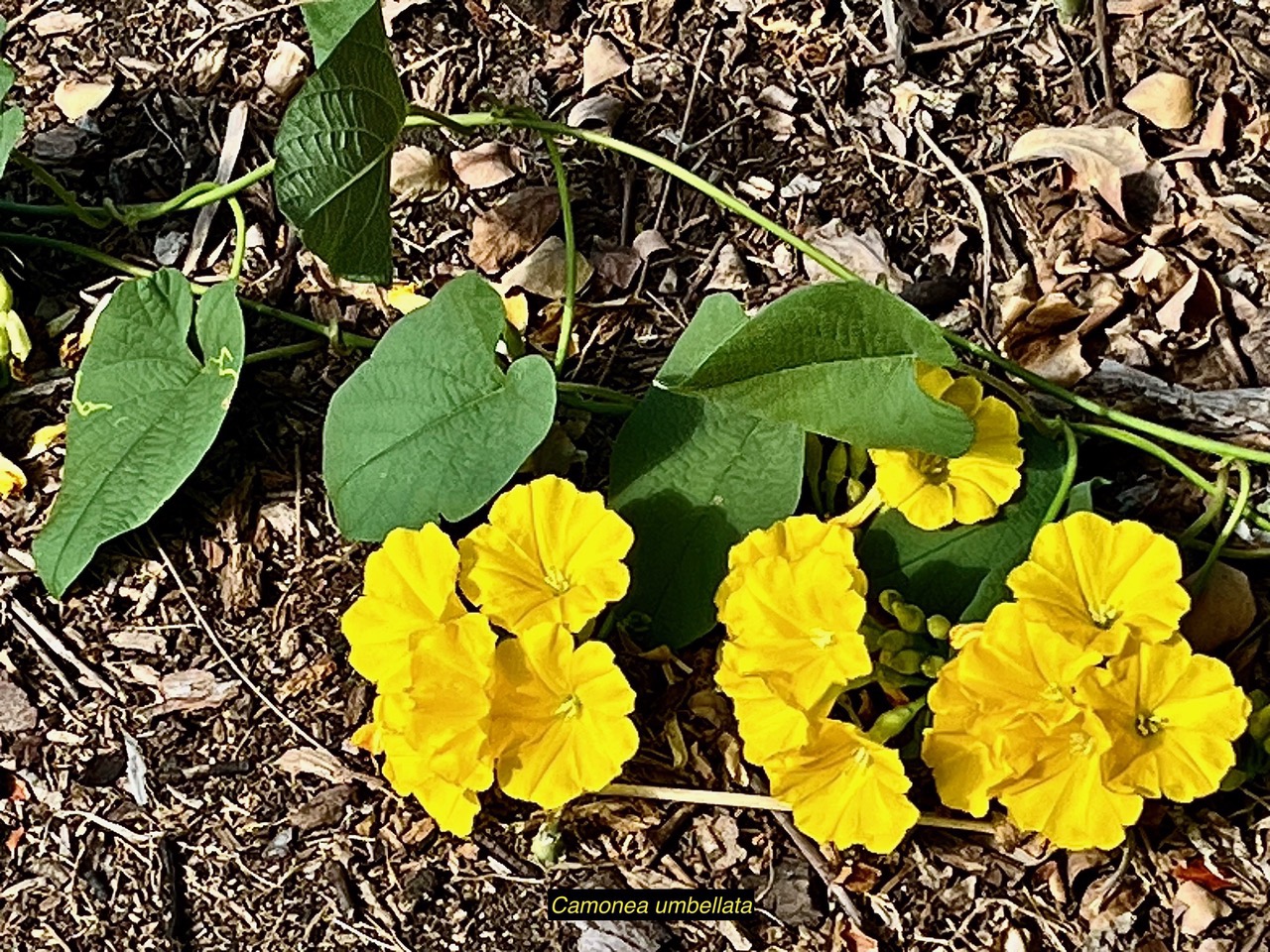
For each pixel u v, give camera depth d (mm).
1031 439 338
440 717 283
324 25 343
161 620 348
